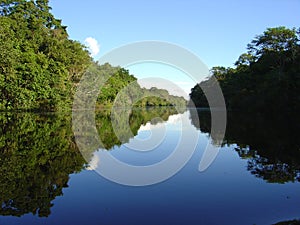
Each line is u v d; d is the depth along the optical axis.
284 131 22.19
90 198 7.45
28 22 44.16
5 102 35.31
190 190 8.09
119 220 6.17
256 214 6.39
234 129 23.92
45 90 37.97
